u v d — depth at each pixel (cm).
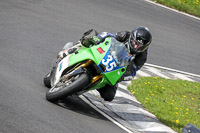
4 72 2388
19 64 2702
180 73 4078
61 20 4303
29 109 1878
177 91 3347
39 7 4506
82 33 4119
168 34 5166
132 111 2553
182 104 3058
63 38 3781
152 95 3025
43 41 3500
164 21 5612
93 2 5359
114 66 2066
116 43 2142
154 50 4459
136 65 2194
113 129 2092
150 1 6378
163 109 2788
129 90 3028
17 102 1916
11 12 4047
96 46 2116
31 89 2231
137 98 2877
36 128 1680
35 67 2767
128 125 2300
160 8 6166
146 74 3612
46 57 3103
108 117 2297
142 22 5197
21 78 2398
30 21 3953
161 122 2544
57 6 4747
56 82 2119
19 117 1736
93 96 2566
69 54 2275
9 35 3356
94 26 4459
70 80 2086
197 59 4728
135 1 6078
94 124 2044
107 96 2259
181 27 5644
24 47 3158
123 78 2191
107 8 5281
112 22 4797
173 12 6219
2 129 1555
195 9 6644
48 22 4106
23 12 4166
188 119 2722
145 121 2445
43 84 2458
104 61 2039
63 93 2027
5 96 1945
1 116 1678
